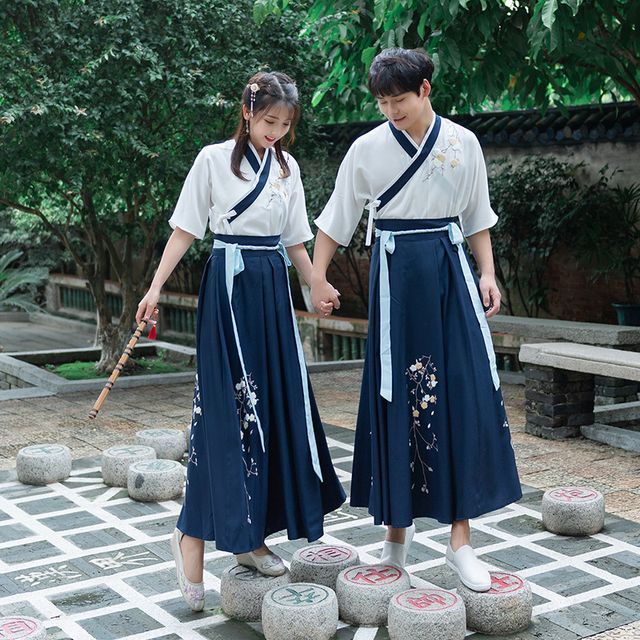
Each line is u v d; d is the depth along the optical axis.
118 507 4.48
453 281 3.12
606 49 6.71
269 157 3.19
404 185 3.08
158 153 7.50
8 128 7.10
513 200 9.11
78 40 7.25
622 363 5.29
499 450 3.15
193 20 7.54
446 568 3.64
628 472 5.09
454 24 6.11
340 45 7.21
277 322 3.19
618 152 8.52
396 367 3.11
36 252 15.28
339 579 3.21
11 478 5.04
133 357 9.45
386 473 3.15
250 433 3.12
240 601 3.17
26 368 8.44
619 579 3.51
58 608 3.30
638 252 8.46
